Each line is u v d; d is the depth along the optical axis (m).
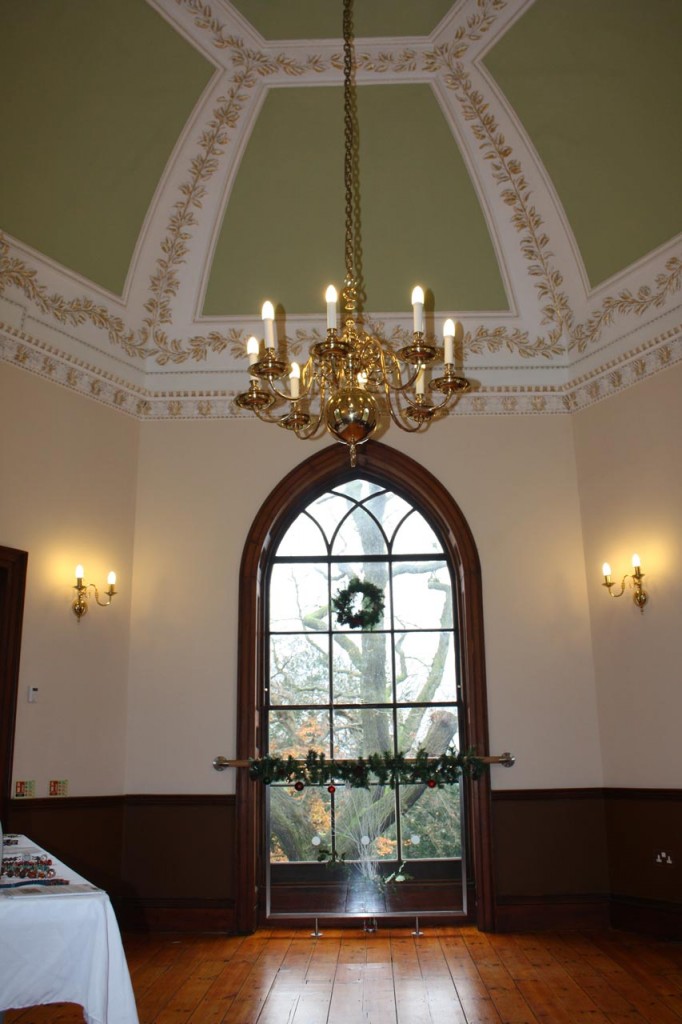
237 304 6.11
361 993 4.12
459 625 6.02
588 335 5.96
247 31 4.99
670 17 4.57
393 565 6.18
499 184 5.74
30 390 5.35
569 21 4.82
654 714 5.28
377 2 4.85
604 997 4.00
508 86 5.31
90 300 5.70
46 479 5.38
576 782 5.57
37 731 5.10
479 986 4.23
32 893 2.57
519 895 5.40
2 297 5.16
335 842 5.70
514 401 6.15
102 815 5.39
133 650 5.78
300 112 5.45
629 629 5.52
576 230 5.75
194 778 5.57
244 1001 4.00
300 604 6.12
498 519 5.98
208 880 5.43
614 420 5.79
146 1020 3.74
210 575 5.90
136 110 5.21
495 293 6.09
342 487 6.32
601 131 5.25
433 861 5.67
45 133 4.97
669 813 5.12
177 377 6.17
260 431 6.12
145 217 5.75
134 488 6.01
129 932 5.36
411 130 5.52
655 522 5.41
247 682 5.70
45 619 5.25
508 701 5.68
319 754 5.81
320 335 6.16
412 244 5.93
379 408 3.56
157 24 4.83
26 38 4.55
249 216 5.87
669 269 5.40
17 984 2.47
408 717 5.92
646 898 5.21
